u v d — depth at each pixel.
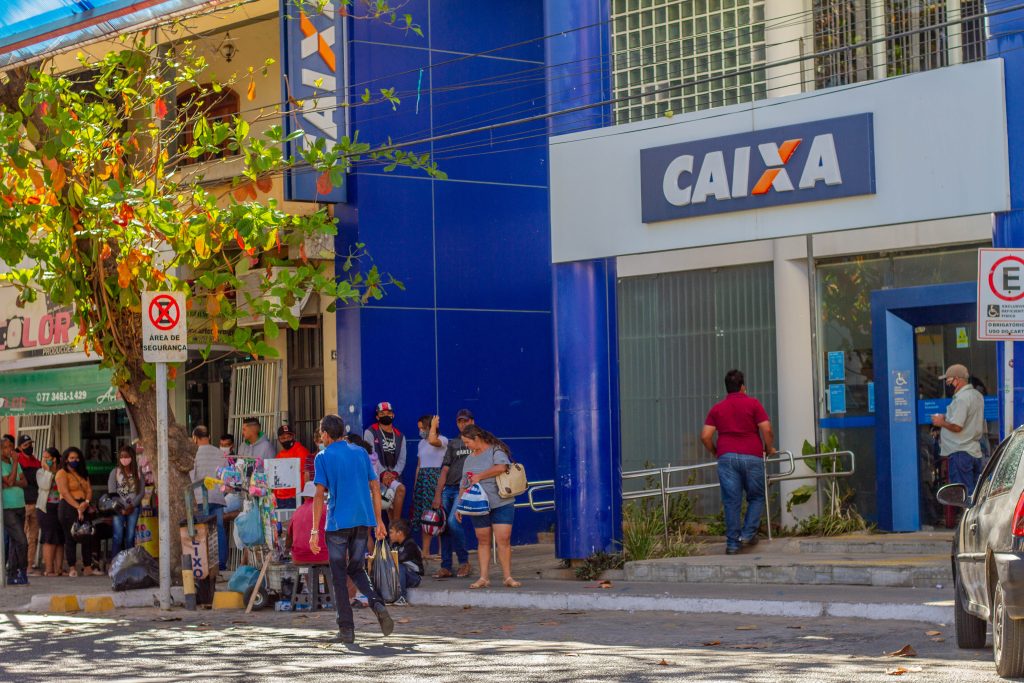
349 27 20.80
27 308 23.72
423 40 21.50
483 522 16.61
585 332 17.98
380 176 21.00
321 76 20.31
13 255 17.03
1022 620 8.95
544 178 22.73
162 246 20.98
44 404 23.30
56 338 23.06
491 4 22.22
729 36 20.48
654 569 16.69
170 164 22.42
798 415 20.31
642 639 12.39
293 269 20.80
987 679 9.26
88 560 22.95
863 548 17.66
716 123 16.88
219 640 13.32
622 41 21.44
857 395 19.95
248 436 20.30
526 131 22.58
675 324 21.91
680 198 17.03
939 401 19.41
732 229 16.77
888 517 19.33
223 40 23.19
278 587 16.16
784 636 12.15
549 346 22.64
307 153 17.19
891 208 15.63
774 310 20.80
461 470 18.61
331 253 20.78
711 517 20.73
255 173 17.28
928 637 11.73
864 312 19.91
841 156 15.90
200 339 21.50
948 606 12.65
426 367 21.34
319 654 11.98
